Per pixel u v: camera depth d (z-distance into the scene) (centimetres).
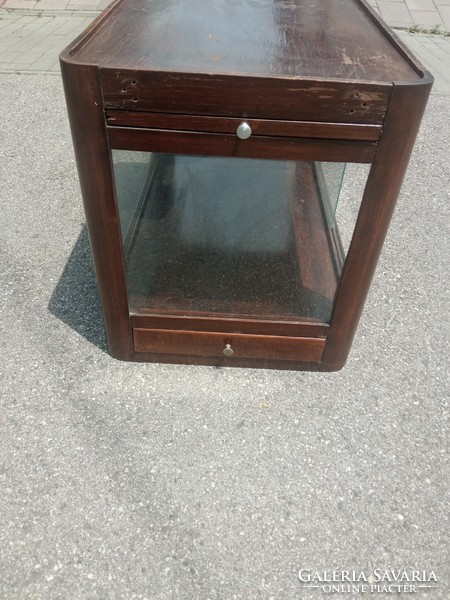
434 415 143
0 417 137
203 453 131
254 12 154
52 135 279
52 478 124
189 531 115
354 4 173
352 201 140
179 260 156
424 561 112
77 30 407
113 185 119
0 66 347
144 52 116
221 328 143
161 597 104
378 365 157
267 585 107
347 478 127
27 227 211
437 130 300
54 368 151
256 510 119
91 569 108
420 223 226
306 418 141
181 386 147
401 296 185
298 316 144
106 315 144
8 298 175
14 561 109
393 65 117
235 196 179
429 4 452
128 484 123
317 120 108
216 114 108
